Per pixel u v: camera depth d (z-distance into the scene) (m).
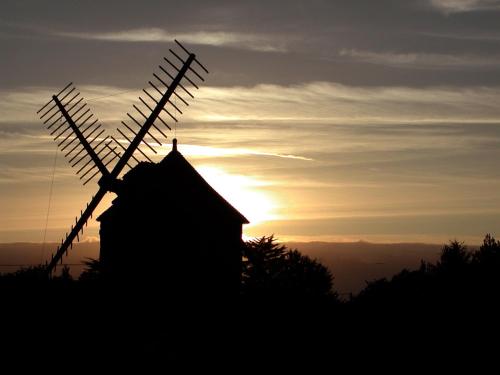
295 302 38.88
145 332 35.31
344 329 37.53
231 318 36.97
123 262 37.75
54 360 32.03
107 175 38.78
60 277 39.56
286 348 34.81
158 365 32.59
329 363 34.16
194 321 36.53
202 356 33.53
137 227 37.88
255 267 40.97
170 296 37.31
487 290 42.62
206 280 38.28
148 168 38.47
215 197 39.97
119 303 36.72
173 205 38.22
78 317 35.22
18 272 41.12
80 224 39.00
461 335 37.75
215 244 38.94
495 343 37.03
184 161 39.69
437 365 34.78
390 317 39.31
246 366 33.03
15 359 31.78
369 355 35.44
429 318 39.19
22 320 34.50
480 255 49.53
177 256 37.81
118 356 32.94
